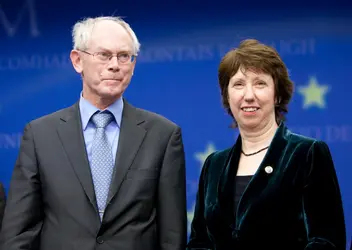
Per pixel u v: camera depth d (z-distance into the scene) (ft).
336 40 17.39
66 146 10.85
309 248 9.33
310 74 17.46
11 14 18.31
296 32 17.47
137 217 10.56
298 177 9.62
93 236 10.39
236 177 10.22
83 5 18.12
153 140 11.04
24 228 10.53
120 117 11.21
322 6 17.40
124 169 10.73
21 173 10.80
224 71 10.34
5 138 18.26
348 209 17.26
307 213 9.52
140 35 17.94
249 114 10.07
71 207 10.50
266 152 10.04
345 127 17.38
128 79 11.01
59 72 18.21
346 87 17.39
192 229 10.85
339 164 17.37
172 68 17.87
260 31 17.56
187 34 17.80
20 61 18.30
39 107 18.25
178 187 10.93
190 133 17.83
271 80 10.10
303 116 17.46
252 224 9.71
